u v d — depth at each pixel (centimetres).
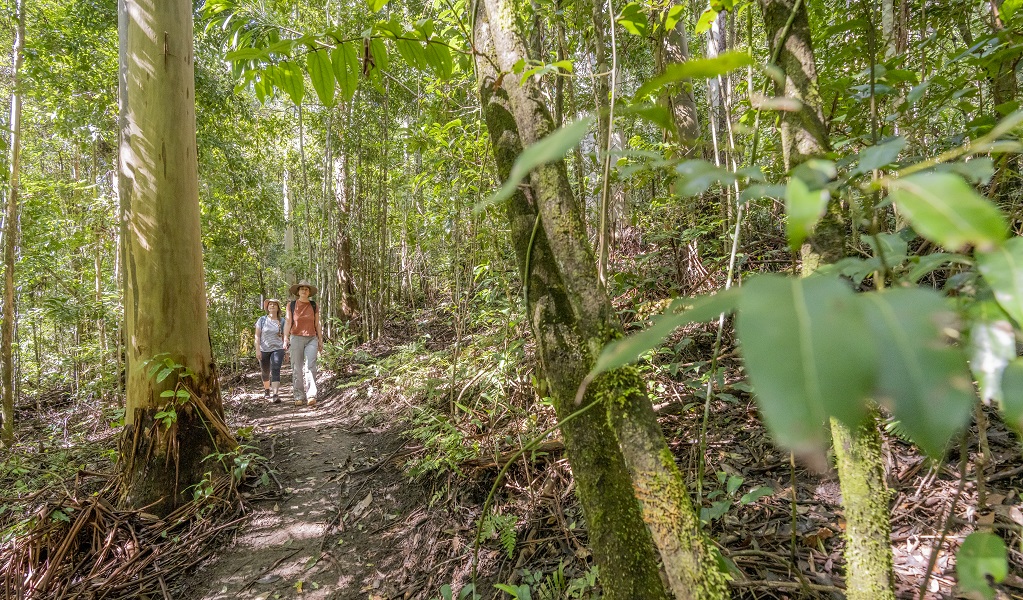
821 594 144
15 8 493
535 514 226
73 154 806
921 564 147
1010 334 41
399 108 708
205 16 162
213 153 699
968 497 160
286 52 127
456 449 275
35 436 520
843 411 22
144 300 302
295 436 406
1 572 242
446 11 222
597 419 102
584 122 34
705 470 208
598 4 131
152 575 243
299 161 1035
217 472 309
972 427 182
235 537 268
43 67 487
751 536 173
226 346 832
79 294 571
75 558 254
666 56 268
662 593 95
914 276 56
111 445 405
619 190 348
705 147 295
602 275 103
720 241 322
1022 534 124
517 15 112
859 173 55
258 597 226
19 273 539
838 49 170
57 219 577
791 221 37
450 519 246
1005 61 117
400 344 696
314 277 920
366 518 272
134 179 302
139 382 302
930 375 24
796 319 26
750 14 114
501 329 356
